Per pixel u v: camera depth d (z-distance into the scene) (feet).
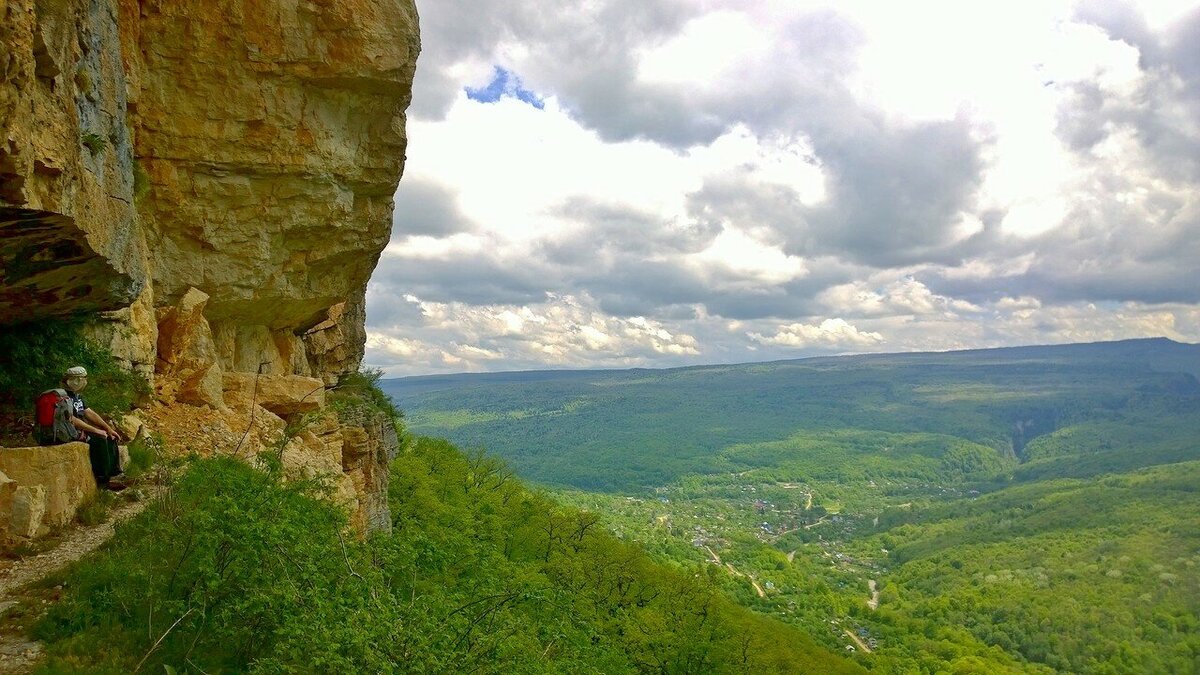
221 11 57.06
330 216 64.85
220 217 59.93
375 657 27.84
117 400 48.29
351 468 73.51
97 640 26.00
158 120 56.39
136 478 43.27
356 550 38.83
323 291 71.26
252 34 57.98
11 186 29.96
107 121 40.65
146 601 28.43
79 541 34.71
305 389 66.44
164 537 32.91
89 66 37.63
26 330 44.70
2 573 30.68
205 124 57.77
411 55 63.52
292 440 58.85
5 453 34.91
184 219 58.39
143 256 54.13
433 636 30.78
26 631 26.16
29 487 34.68
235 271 61.77
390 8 62.18
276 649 26.37
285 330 77.87
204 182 58.49
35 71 31.55
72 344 46.93
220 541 30.86
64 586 29.55
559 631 47.60
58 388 41.70
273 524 32.37
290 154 60.64
